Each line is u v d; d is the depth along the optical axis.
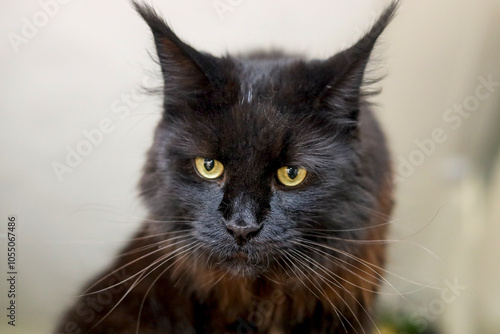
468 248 0.59
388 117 0.62
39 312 0.57
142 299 0.49
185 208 0.45
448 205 0.60
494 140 0.59
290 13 0.61
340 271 0.47
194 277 0.48
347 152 0.45
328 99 0.44
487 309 0.58
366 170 0.46
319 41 0.60
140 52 0.57
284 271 0.46
